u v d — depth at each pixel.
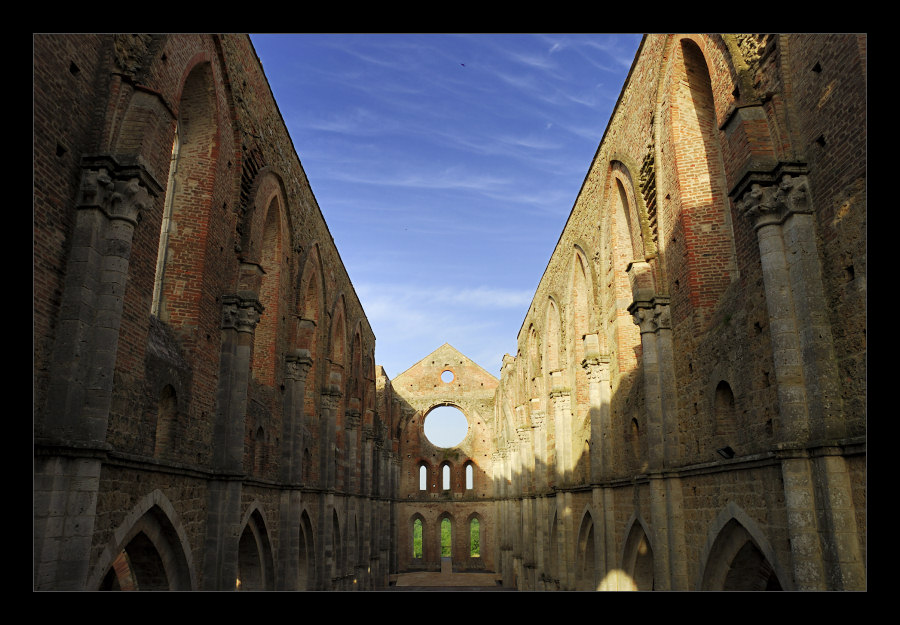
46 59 9.65
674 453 16.91
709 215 16.69
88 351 10.09
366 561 43.50
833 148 10.27
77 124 10.48
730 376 13.99
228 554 15.94
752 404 12.87
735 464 13.11
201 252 16.11
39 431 9.33
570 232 31.84
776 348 10.88
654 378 17.92
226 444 16.67
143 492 12.23
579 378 30.27
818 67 10.66
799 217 10.80
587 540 28.50
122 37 11.61
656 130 18.53
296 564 22.52
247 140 19.22
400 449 69.19
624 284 23.33
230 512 16.25
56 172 9.88
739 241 13.45
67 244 10.16
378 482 50.56
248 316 17.91
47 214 9.65
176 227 16.16
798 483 10.11
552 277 36.97
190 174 16.61
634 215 20.66
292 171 25.00
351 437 39.25
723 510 13.88
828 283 10.38
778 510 11.45
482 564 66.38
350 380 39.66
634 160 20.66
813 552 9.85
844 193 9.99
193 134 16.95
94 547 10.23
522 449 46.25
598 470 24.22
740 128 11.87
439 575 61.88
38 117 9.47
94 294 10.30
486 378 71.38
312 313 29.47
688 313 16.56
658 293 18.28
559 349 34.09
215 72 16.70
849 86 9.82
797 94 11.30
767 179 11.33
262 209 20.70
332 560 29.02
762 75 12.26
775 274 11.05
